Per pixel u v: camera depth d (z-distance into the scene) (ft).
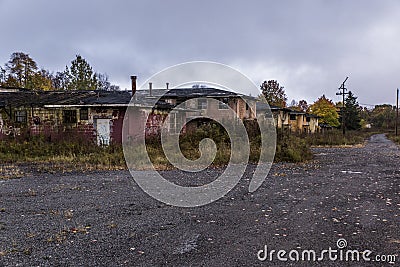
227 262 11.67
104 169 35.32
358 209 18.89
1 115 58.80
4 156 42.37
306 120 145.69
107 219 16.99
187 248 12.96
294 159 44.01
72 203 20.49
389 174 33.27
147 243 13.51
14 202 20.76
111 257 12.09
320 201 21.01
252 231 15.02
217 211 18.58
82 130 56.39
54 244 13.41
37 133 57.06
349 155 56.13
